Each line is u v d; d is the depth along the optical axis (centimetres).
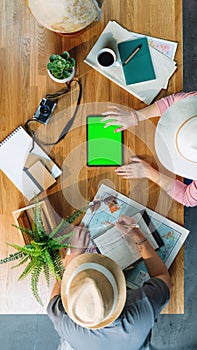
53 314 150
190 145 129
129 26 153
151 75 153
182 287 155
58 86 152
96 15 130
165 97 153
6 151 150
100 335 147
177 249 154
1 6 150
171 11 153
